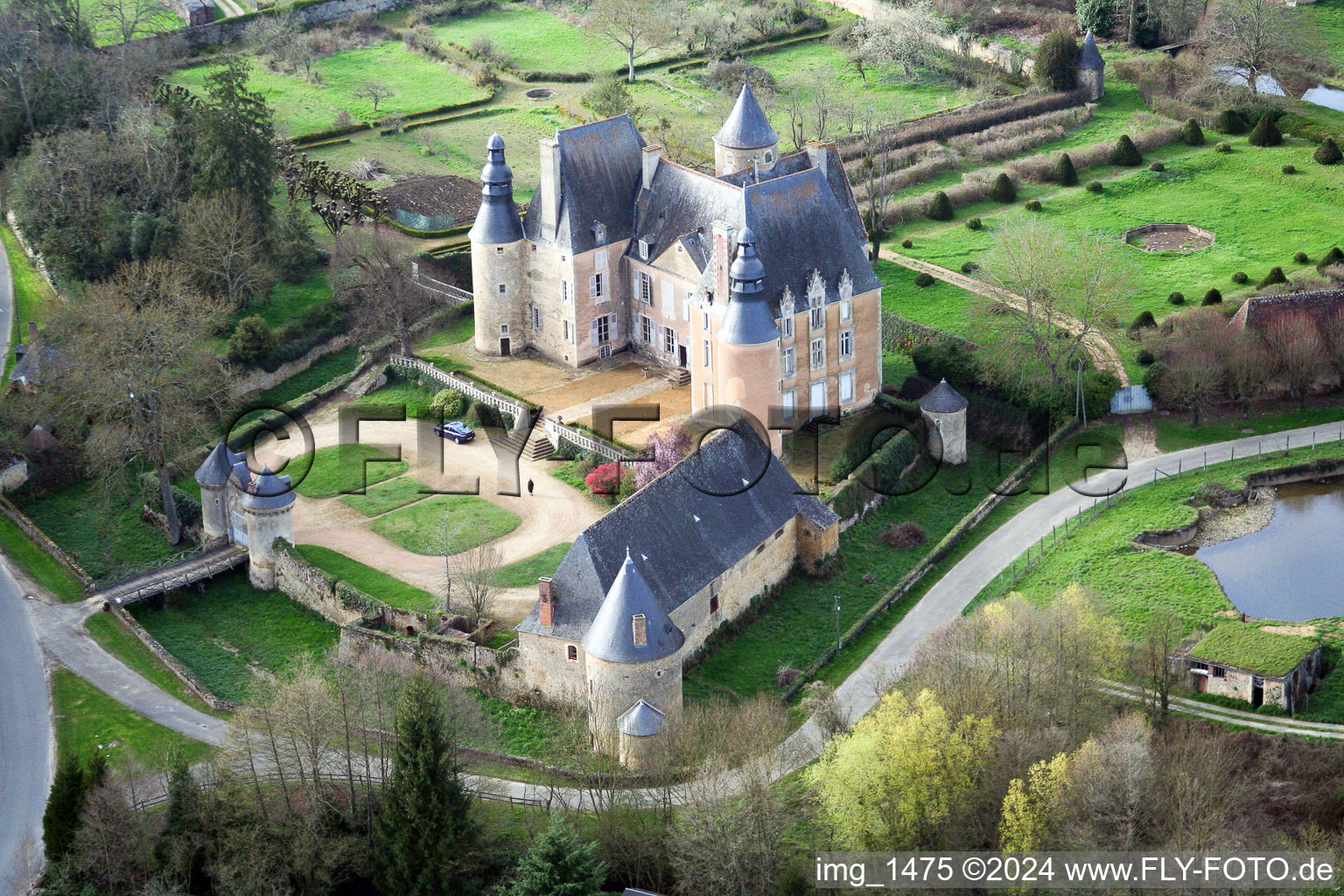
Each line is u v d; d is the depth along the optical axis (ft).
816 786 428.15
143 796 442.09
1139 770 412.57
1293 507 570.46
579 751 441.27
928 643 476.54
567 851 398.62
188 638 517.14
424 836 408.46
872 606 522.47
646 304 643.86
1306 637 483.92
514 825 430.20
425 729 407.23
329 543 549.54
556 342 653.30
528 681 472.85
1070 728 440.86
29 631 513.04
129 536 568.41
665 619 452.76
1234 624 492.13
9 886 417.90
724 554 502.79
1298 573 532.32
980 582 532.32
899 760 412.16
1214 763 426.10
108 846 413.18
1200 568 529.04
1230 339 621.31
